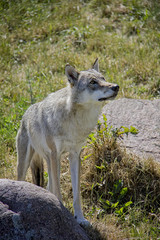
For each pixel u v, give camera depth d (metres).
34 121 14.98
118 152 16.31
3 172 17.19
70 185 16.08
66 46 28.67
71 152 14.23
